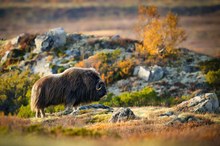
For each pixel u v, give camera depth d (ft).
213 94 568.41
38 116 539.70
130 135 379.76
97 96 547.90
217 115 518.78
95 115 506.89
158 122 460.14
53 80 536.42
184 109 552.82
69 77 538.88
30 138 334.65
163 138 357.00
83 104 554.46
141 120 466.29
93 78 545.44
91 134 365.20
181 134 380.78
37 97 532.73
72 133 361.30
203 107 550.36
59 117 497.05
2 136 336.49
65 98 536.42
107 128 419.95
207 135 379.35
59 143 324.19
